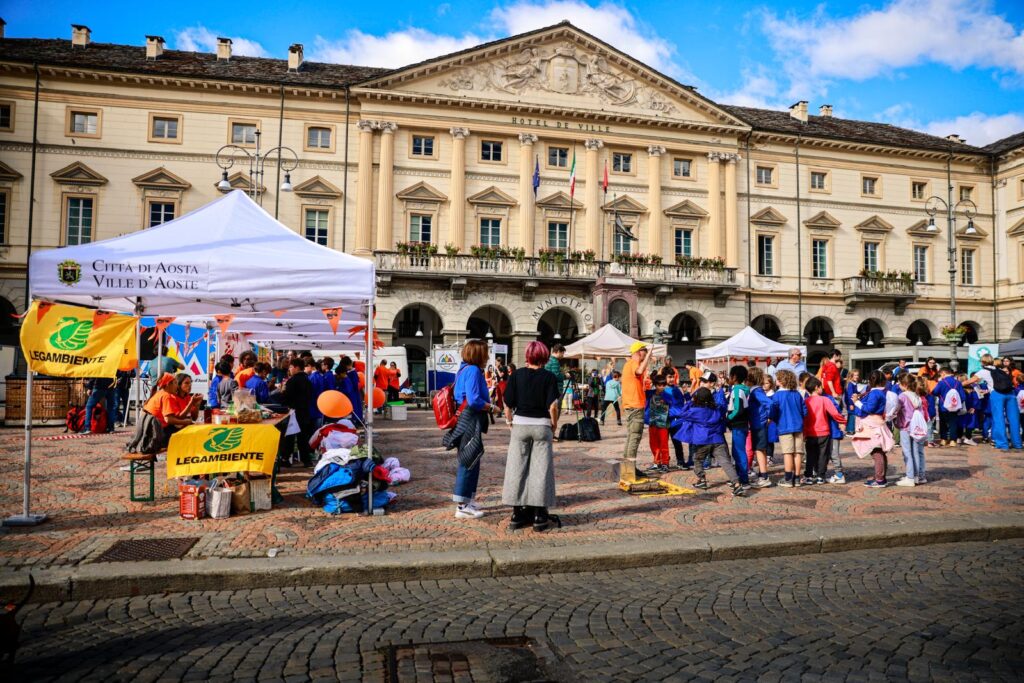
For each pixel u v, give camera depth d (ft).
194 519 24.09
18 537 21.30
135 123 103.91
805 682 12.69
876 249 133.28
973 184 138.92
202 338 70.85
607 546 21.07
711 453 31.99
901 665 13.41
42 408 59.36
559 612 16.48
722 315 122.01
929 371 55.42
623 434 60.23
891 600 17.44
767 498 29.66
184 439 24.31
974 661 13.58
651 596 17.75
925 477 35.81
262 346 78.59
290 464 38.24
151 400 28.37
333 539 21.58
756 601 17.35
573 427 53.78
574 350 76.23
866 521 25.03
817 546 22.43
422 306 119.03
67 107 101.91
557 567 20.03
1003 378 50.01
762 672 13.11
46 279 22.63
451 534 22.44
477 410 25.14
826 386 49.90
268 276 24.56
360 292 25.55
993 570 20.29
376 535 22.17
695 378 56.49
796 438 33.09
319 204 108.99
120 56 109.81
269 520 24.17
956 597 17.70
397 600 17.39
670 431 38.88
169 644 14.37
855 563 21.08
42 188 100.94
